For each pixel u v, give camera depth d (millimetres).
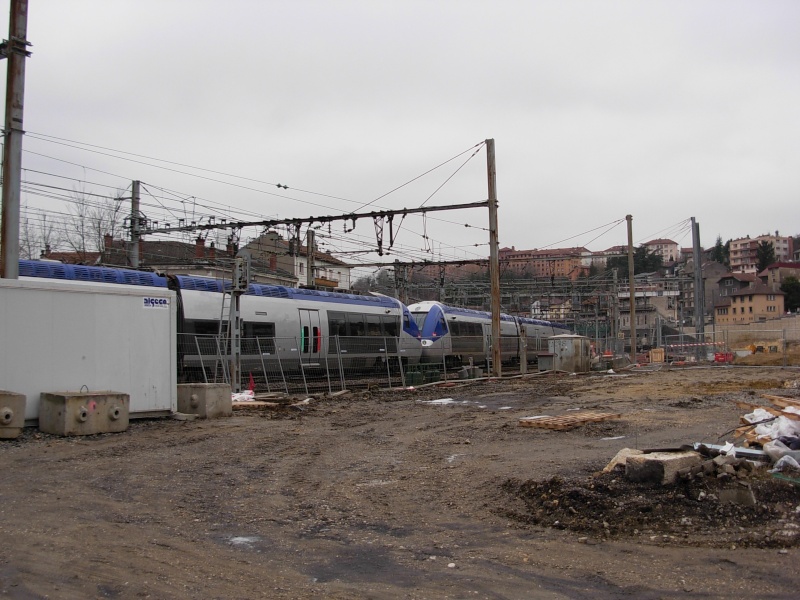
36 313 12938
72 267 20062
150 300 14836
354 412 17594
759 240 157000
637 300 90125
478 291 58750
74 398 12430
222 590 5312
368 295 32094
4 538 6434
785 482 7457
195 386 15562
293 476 9719
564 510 7215
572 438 12375
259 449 11844
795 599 5035
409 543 6605
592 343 46688
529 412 17219
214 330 22938
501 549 6348
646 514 6887
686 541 6305
